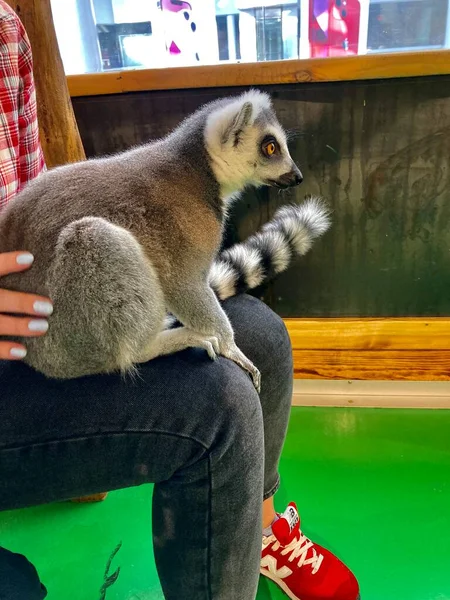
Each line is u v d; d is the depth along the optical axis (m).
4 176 0.84
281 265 1.08
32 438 0.59
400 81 1.22
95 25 1.32
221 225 0.85
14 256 0.66
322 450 1.29
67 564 1.05
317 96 1.26
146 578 1.01
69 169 0.76
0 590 0.65
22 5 1.01
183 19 1.30
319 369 1.47
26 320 0.65
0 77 0.82
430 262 1.41
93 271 0.65
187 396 0.60
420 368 1.43
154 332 0.70
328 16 1.26
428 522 1.08
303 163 1.34
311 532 1.07
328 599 0.92
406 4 1.23
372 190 1.35
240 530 0.64
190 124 0.90
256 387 0.75
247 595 0.71
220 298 0.93
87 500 1.19
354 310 1.48
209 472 0.60
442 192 1.33
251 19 1.29
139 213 0.72
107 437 0.59
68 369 0.67
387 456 1.26
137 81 1.26
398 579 0.97
